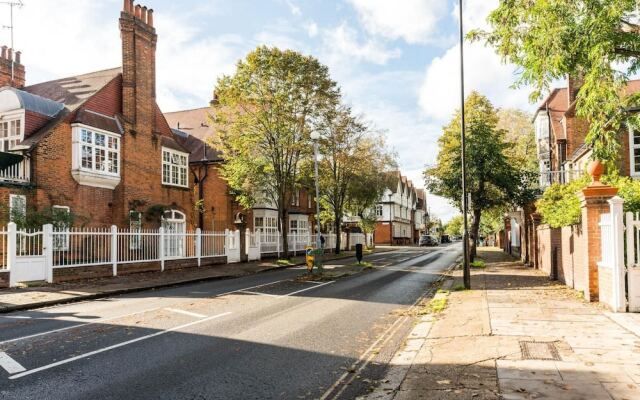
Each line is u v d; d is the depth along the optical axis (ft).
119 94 80.53
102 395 17.37
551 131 101.55
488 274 60.85
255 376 19.76
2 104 68.59
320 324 30.83
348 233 160.35
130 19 81.10
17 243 55.01
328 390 18.12
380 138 127.44
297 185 98.32
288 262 88.58
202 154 116.57
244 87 85.20
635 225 30.32
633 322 27.02
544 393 16.08
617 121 25.08
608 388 16.39
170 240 70.54
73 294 43.68
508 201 76.95
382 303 40.37
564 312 30.71
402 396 16.57
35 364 21.29
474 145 74.28
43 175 64.95
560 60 24.27
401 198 260.42
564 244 47.34
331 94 88.33
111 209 76.84
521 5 26.21
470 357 21.04
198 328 29.22
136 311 35.47
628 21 24.49
